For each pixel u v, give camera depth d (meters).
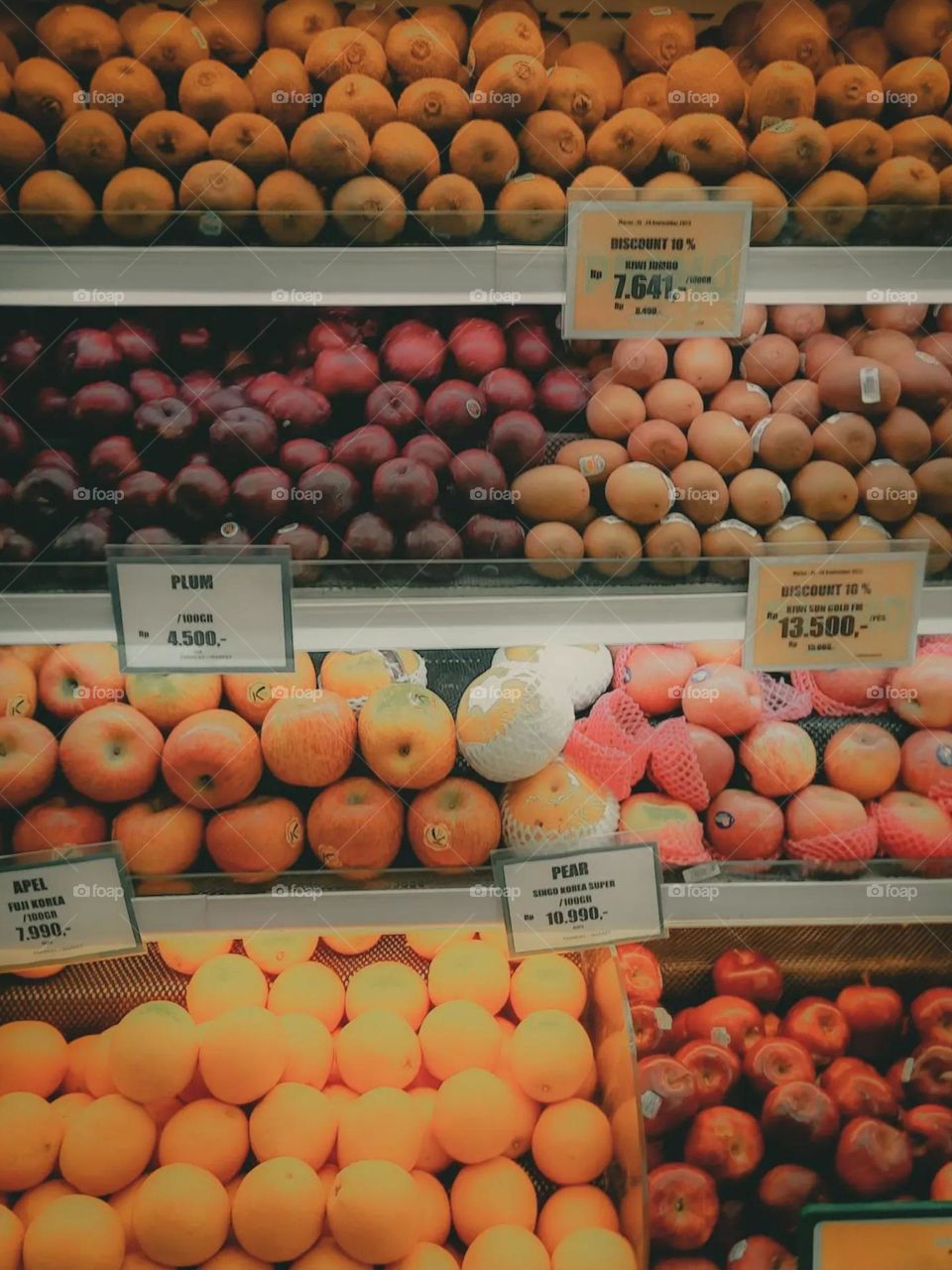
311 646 1.10
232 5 1.11
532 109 1.08
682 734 1.28
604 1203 1.16
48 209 1.00
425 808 1.21
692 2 1.21
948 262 1.02
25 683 1.22
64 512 1.11
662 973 1.37
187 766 1.17
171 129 1.02
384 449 1.16
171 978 1.33
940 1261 1.06
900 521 1.19
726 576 1.14
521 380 1.20
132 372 1.18
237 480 1.13
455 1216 1.15
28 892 1.12
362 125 1.07
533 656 1.33
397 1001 1.28
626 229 0.99
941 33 1.12
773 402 1.21
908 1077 1.25
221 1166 1.13
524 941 1.16
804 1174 1.16
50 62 1.04
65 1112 1.17
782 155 1.06
